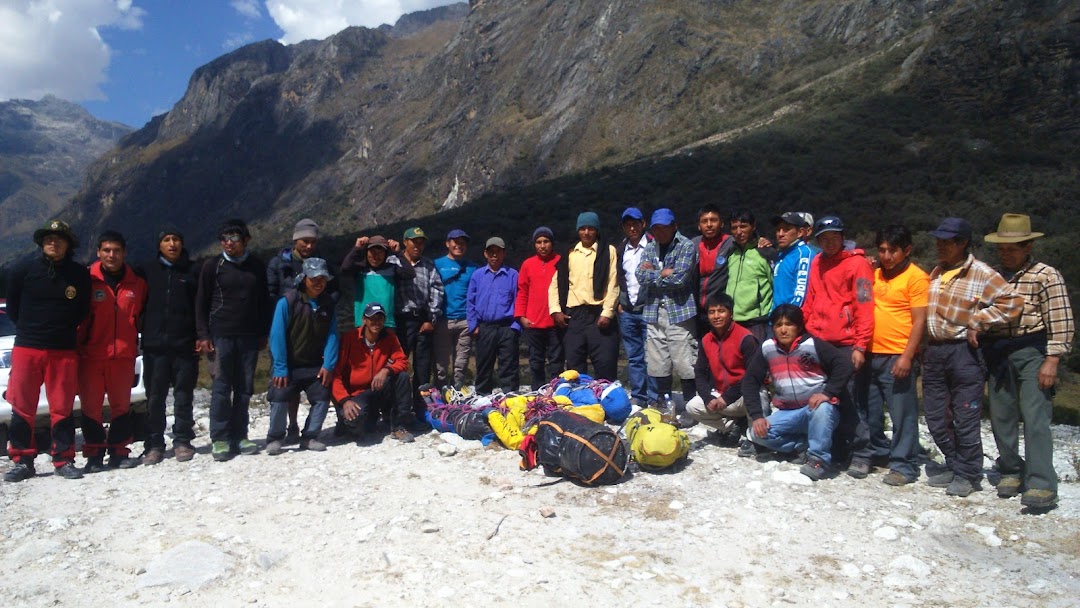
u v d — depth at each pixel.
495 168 152.00
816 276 6.54
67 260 6.67
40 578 4.72
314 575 4.71
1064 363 21.66
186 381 7.15
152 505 5.95
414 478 6.41
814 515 5.48
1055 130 63.00
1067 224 39.81
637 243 8.16
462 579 4.55
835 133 72.12
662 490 6.00
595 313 8.24
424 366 8.44
